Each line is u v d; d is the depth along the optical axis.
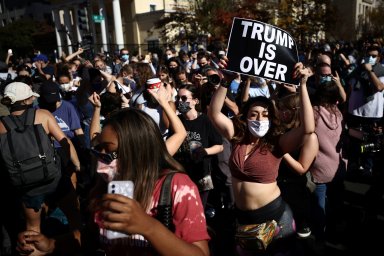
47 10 56.12
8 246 3.73
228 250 3.86
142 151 1.53
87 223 1.73
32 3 57.16
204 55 8.42
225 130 2.89
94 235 1.70
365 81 5.79
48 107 4.69
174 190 1.50
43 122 3.46
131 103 4.17
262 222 2.66
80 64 9.10
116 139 1.53
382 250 3.80
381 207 4.54
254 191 2.67
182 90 3.90
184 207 1.48
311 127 2.53
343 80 7.88
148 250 1.48
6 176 3.22
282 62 2.82
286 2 22.34
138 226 1.18
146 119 1.58
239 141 2.81
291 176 3.48
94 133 3.35
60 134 3.58
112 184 1.25
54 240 1.65
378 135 4.28
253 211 2.68
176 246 1.28
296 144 2.60
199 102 4.04
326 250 3.84
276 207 2.68
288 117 3.13
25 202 3.36
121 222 1.14
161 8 33.34
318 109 3.55
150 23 30.61
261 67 2.84
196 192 1.54
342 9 51.84
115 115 1.60
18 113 3.35
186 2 26.22
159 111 3.67
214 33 20.81
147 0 32.22
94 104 3.46
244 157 2.74
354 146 4.65
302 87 2.61
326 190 3.85
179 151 3.76
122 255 1.53
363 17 50.81
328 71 5.07
